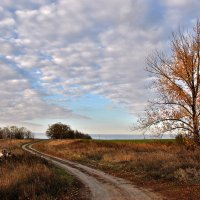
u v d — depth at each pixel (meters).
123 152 36.78
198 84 25.78
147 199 14.21
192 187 15.92
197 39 26.17
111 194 15.94
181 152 28.69
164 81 26.61
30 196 14.84
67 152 49.81
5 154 31.80
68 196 15.84
